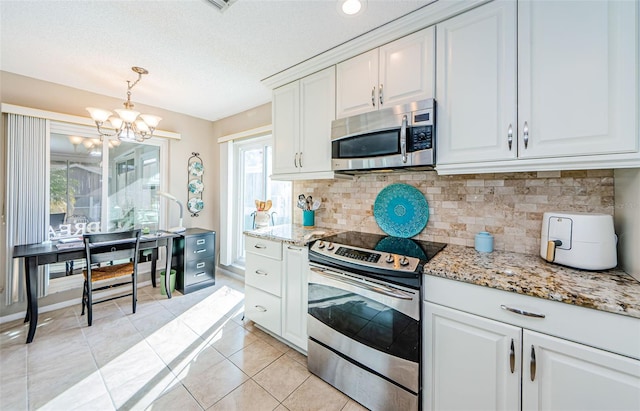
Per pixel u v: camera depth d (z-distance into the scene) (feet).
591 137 3.44
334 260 5.02
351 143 5.60
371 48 5.50
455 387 3.83
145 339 6.75
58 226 8.36
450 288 3.84
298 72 6.82
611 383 2.79
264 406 4.67
